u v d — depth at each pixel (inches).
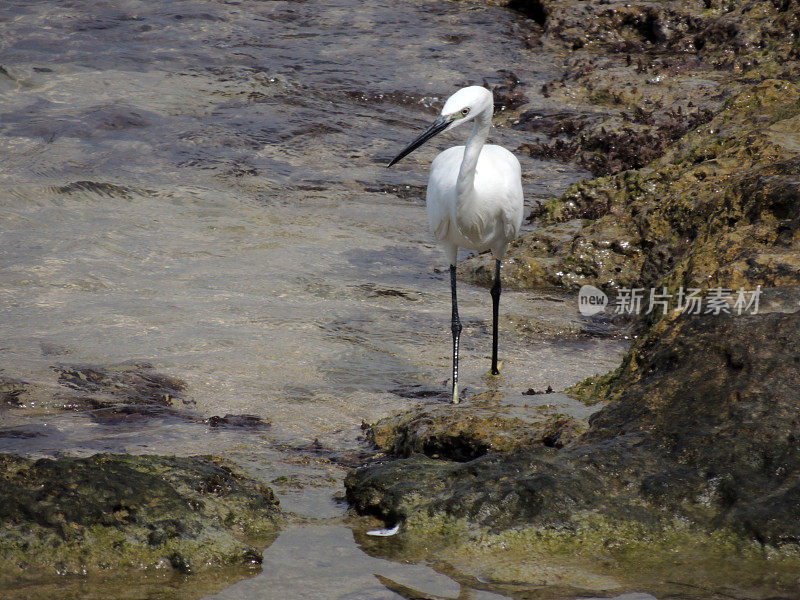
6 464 257.6
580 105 940.0
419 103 951.6
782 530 239.0
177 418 358.0
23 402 359.6
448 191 402.3
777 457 262.7
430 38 1135.0
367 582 231.3
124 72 963.3
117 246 566.3
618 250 549.6
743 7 1038.4
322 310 490.9
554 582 229.8
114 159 735.1
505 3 1270.9
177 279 522.6
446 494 267.0
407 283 549.6
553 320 493.4
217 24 1152.2
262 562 240.8
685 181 560.4
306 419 366.0
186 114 861.2
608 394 353.1
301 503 284.8
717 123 649.0
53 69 949.2
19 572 223.5
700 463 266.7
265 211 661.9
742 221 422.6
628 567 235.6
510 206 409.7
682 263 413.4
